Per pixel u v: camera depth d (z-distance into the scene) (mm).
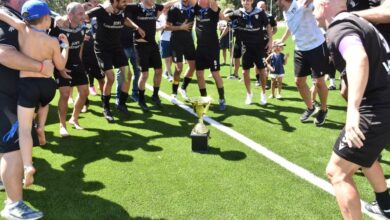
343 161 2734
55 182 4188
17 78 3510
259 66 7180
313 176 4293
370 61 2635
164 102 7551
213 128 5984
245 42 7113
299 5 5855
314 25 5824
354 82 2395
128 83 6629
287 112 6883
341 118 6523
